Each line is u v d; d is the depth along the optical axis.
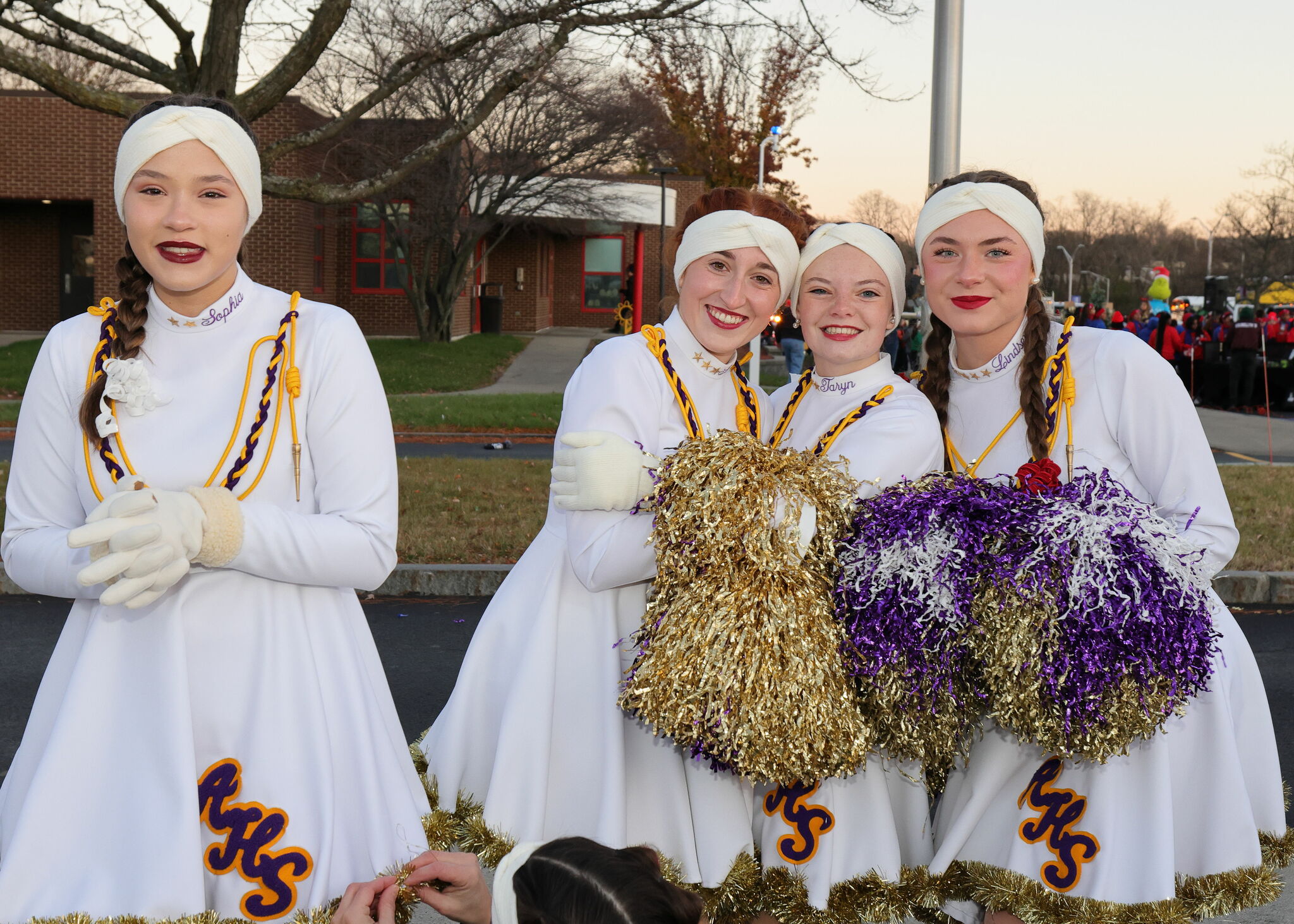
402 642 6.57
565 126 28.33
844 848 2.76
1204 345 23.92
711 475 2.42
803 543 2.44
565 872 1.65
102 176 28.33
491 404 18.52
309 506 2.40
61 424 2.38
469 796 2.81
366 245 32.81
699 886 2.69
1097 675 2.40
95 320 2.42
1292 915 3.61
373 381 2.43
